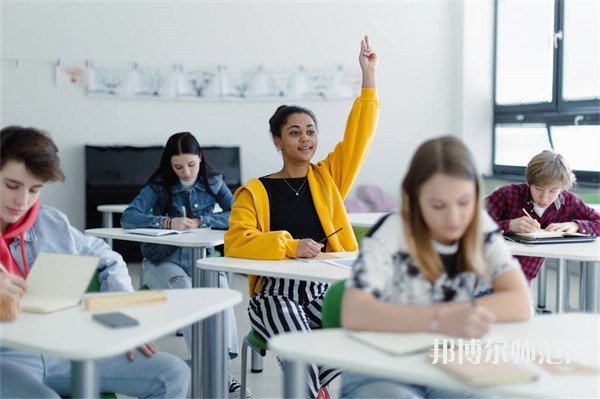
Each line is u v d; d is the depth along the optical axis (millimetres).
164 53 6648
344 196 2900
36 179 1883
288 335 1494
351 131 2879
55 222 2137
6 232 2037
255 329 2582
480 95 7062
